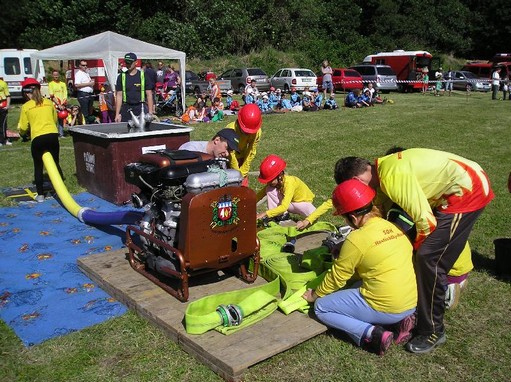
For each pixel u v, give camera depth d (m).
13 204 7.36
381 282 3.45
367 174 3.73
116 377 3.36
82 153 7.91
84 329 3.92
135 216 5.72
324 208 5.05
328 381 3.30
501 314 4.14
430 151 3.57
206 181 3.97
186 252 3.95
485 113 19.41
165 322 3.78
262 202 6.96
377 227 3.48
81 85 15.43
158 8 40.88
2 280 4.80
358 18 48.31
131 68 9.72
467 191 3.48
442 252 3.49
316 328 3.72
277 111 20.45
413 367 3.44
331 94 25.48
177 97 19.83
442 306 3.59
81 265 4.91
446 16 53.56
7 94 12.65
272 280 4.48
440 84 30.61
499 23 52.03
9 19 36.91
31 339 3.79
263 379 3.31
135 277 4.55
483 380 3.31
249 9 42.31
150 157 4.33
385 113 19.69
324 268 4.50
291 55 41.75
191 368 3.43
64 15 36.56
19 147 12.40
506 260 4.77
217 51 40.03
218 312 3.72
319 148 11.91
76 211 6.51
